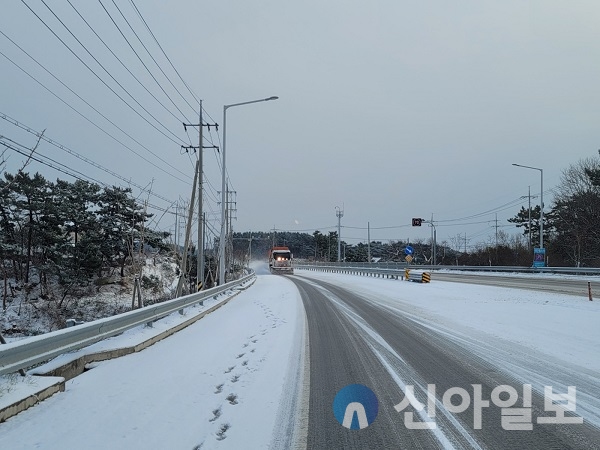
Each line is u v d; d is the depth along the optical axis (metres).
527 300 20.56
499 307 17.81
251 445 4.79
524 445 4.80
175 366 8.05
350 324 13.74
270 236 122.50
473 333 11.91
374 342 10.72
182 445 4.76
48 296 35.59
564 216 53.06
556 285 29.70
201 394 6.52
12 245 35.81
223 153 26.88
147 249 48.81
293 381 7.29
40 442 4.71
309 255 151.38
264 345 10.30
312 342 10.74
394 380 7.33
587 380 7.26
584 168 49.47
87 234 41.41
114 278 42.44
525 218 67.12
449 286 30.06
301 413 5.78
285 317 15.41
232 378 7.43
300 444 4.84
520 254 58.72
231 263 51.62
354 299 22.33
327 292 27.30
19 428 5.02
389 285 32.75
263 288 31.31
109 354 8.32
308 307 18.62
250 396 6.46
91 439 4.83
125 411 5.69
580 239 49.69
